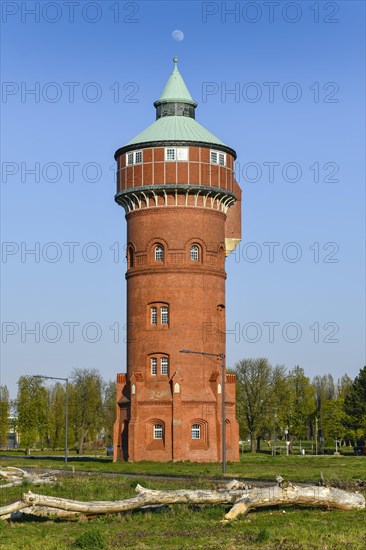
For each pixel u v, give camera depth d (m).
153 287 72.69
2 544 26.33
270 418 112.94
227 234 80.19
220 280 74.19
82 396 132.75
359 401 118.19
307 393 120.56
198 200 73.44
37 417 119.31
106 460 78.88
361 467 58.84
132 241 74.50
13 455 109.56
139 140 73.81
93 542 25.91
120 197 74.88
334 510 31.48
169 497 31.98
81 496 38.38
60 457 93.06
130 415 71.31
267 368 113.38
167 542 26.33
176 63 79.12
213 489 33.69
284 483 31.42
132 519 30.97
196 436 70.81
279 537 26.22
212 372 72.06
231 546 25.38
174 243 72.69
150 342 72.12
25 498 30.58
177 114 76.56
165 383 71.38
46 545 26.14
